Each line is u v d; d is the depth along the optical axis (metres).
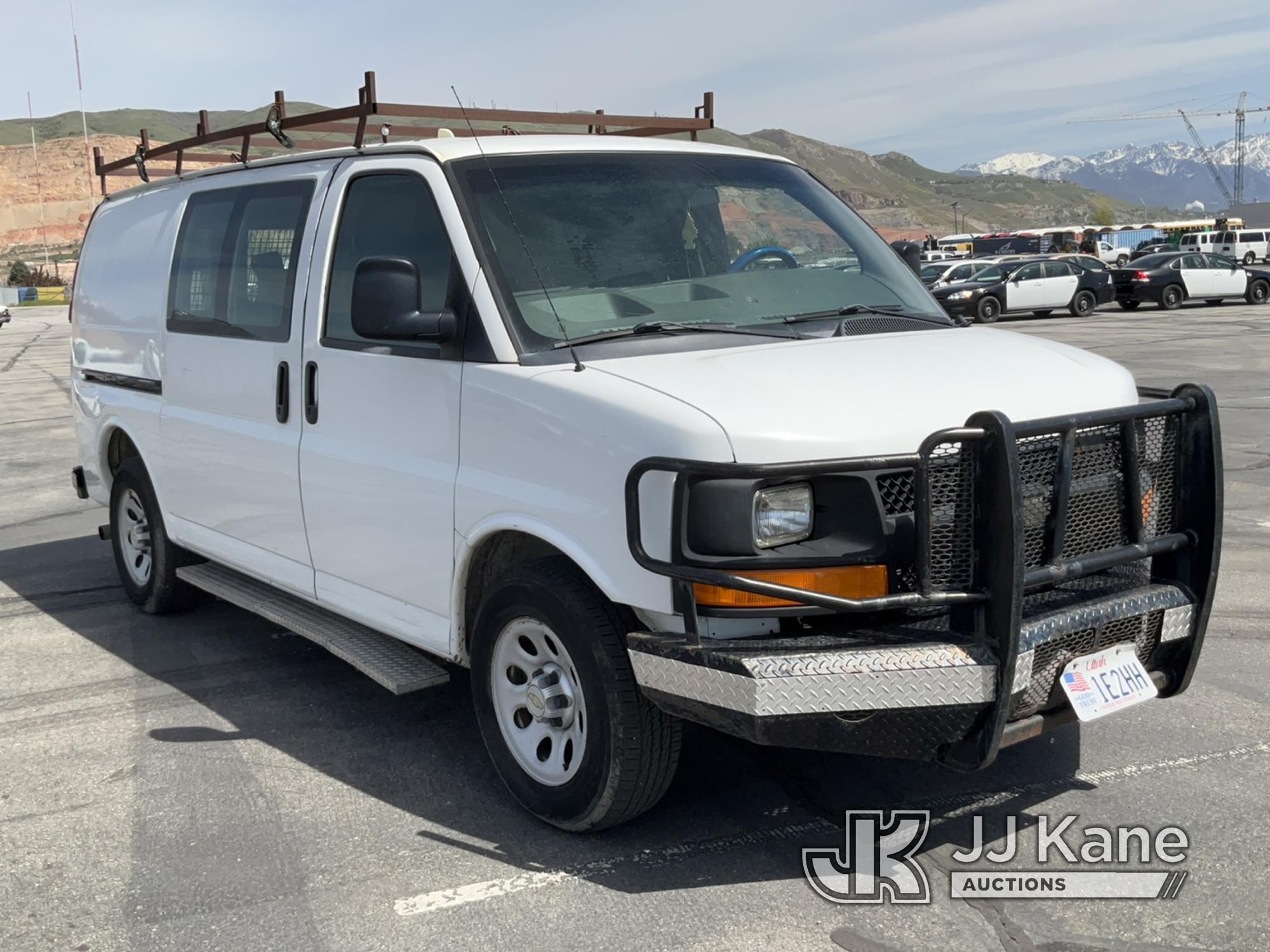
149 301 6.09
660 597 3.35
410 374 4.16
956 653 3.19
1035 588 3.54
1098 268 34.06
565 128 5.81
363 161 4.55
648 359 3.72
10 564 8.01
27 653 6.04
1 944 3.36
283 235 4.95
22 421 16.23
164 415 5.89
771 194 4.72
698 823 3.93
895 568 3.26
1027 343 4.05
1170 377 16.78
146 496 6.29
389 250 4.34
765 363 3.63
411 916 3.42
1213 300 36.62
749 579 3.18
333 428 4.59
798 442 3.20
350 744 4.73
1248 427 12.02
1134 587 3.67
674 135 5.89
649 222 4.27
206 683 5.53
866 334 4.04
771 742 3.16
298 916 3.44
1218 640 5.68
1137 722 4.67
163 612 6.57
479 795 4.23
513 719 4.02
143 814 4.15
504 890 3.55
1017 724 3.39
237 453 5.22
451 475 4.01
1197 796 4.01
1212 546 3.71
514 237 4.04
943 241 71.75
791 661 3.14
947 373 3.59
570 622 3.62
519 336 3.85
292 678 5.56
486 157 4.23
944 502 3.29
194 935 3.37
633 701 3.55
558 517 3.61
